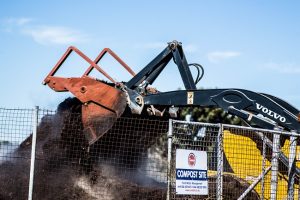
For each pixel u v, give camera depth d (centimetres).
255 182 1215
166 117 1338
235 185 1204
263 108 1234
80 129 1274
